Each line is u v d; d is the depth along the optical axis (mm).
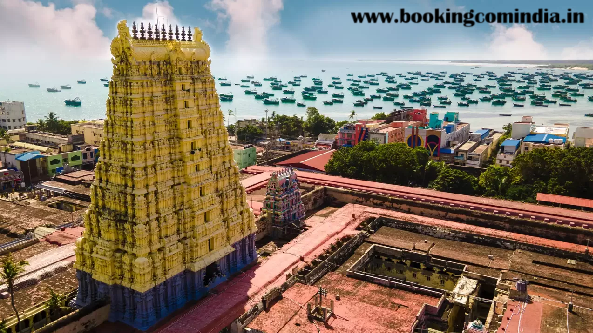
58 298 54594
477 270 64562
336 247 73312
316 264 67688
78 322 50156
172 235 54688
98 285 54625
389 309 53031
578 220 82375
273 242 79625
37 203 100688
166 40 56562
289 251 72250
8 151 134375
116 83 52125
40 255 66750
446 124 171625
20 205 94688
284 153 166500
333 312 51688
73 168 128375
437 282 68438
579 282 58875
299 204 86250
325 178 110000
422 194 97812
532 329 45062
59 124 182250
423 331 50938
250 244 68000
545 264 65312
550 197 94250
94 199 54750
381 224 85188
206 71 59875
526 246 71500
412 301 55188
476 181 113000
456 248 72750
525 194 102188
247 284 61719
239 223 64250
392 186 103750
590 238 75812
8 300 54875
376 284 59781
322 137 180125
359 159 117625
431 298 56094
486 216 84125
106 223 52656
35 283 59438
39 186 110000
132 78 51062
